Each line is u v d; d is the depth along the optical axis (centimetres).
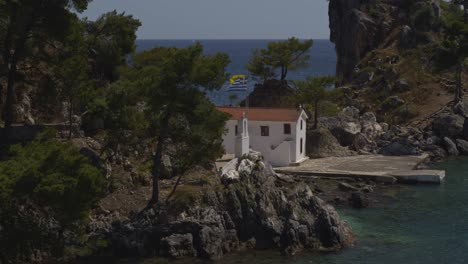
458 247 5109
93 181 4162
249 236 5172
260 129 8238
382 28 14212
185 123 5341
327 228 5138
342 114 10419
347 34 14625
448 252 4991
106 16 7431
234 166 6153
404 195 6888
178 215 5134
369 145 9581
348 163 8425
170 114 5312
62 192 3866
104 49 7381
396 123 11050
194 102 5309
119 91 5525
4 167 3906
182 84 5331
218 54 5572
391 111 11412
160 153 5328
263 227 5166
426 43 13362
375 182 7519
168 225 4981
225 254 4919
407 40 13600
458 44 11025
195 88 5356
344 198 6662
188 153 5359
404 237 5381
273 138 8212
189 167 5391
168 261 4700
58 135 5994
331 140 9200
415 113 11144
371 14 14638
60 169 4084
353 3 15300
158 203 5228
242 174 5662
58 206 4053
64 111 6581
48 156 4025
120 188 5512
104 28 7381
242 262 4747
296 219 5194
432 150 9494
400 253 4972
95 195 4303
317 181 7500
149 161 5831
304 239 5075
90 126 6350
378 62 13100
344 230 5306
